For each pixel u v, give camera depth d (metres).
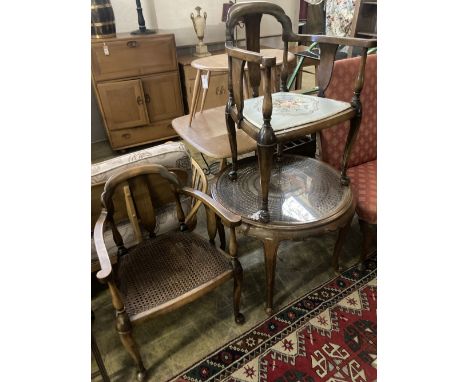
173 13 2.73
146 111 2.58
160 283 1.04
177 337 1.23
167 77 2.56
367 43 1.08
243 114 1.15
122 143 2.63
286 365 1.12
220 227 1.50
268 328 1.25
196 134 1.66
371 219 1.31
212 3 2.86
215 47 3.04
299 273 1.49
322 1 2.96
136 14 2.61
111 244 1.28
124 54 2.35
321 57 1.31
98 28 2.25
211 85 2.71
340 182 1.33
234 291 1.18
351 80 1.42
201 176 1.33
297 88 2.73
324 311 1.31
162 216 1.36
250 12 1.23
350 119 1.19
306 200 1.24
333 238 1.69
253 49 1.33
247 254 1.61
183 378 1.10
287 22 1.33
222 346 1.19
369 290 1.39
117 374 1.12
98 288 1.43
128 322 0.93
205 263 1.11
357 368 1.11
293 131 1.04
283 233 1.10
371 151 1.64
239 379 1.09
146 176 1.15
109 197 1.06
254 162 1.51
